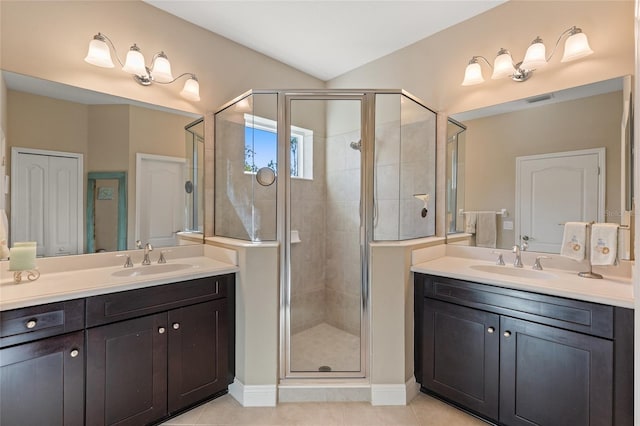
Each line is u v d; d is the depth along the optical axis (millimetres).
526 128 1994
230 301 1973
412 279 2021
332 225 2457
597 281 1574
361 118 2174
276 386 1924
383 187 2172
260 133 2139
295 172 2371
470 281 1737
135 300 1564
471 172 2250
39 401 1296
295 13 2186
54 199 1755
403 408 1867
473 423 1727
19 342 1245
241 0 2047
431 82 2471
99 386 1451
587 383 1354
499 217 2115
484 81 2170
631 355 1250
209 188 2436
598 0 1717
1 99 1566
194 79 2270
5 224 1578
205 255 2377
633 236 1601
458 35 2299
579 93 1789
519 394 1557
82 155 1853
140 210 2080
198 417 1776
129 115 2023
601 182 1718
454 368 1816
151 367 1622
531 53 1829
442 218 2408
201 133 2383
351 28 2369
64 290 1381
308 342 2352
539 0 1923
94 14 1869
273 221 2064
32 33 1669
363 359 2031
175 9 2148
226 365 1954
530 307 1518
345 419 1768
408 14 2189
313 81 3193
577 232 1707
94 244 1896
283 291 2020
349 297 2354
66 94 1791
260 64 2740
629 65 1635
